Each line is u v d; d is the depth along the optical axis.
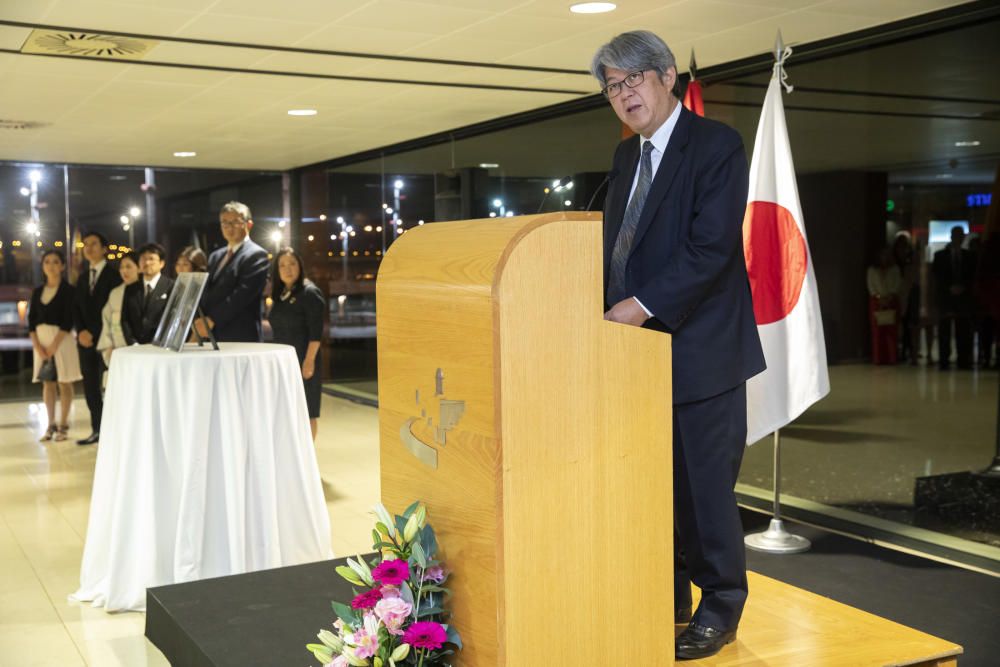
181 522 3.70
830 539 4.76
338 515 5.22
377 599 1.88
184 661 2.85
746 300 2.22
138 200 10.59
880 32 4.86
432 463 1.89
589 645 1.80
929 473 4.89
